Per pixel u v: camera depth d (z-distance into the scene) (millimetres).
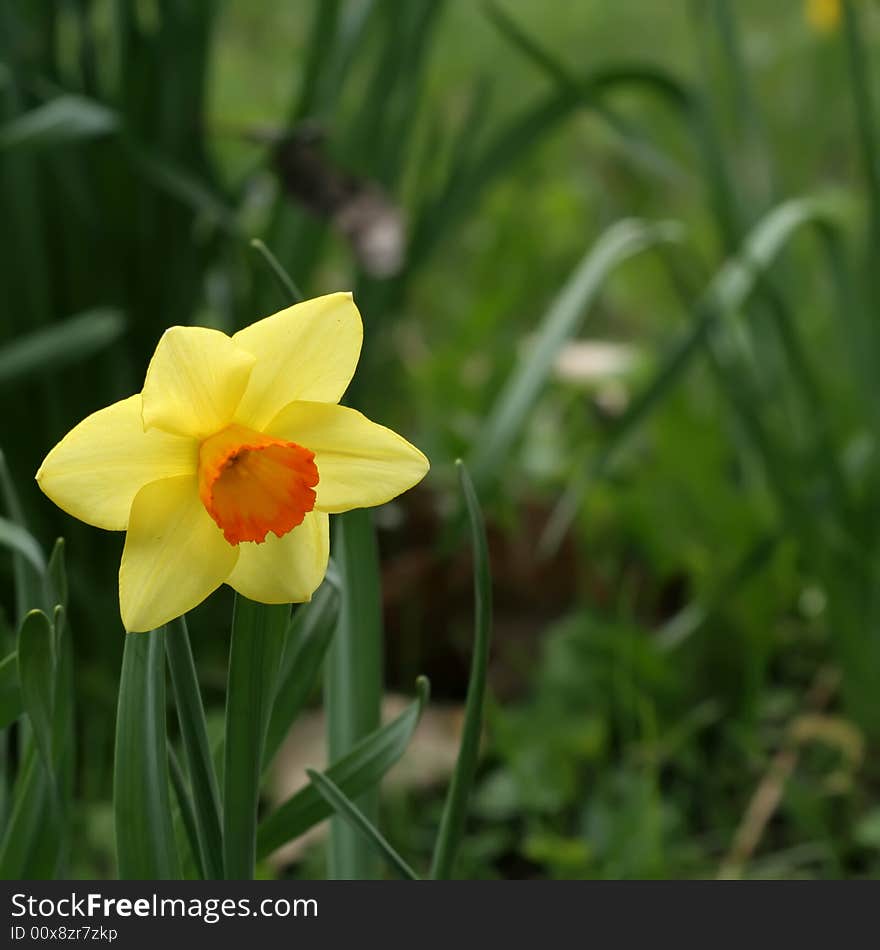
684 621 1489
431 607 1523
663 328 2320
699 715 1417
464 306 2312
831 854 1216
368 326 1464
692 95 1456
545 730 1335
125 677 853
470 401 1855
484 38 3461
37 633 832
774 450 1323
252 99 2971
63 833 867
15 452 1396
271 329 813
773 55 2955
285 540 820
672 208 2645
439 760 1338
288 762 1310
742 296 1340
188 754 854
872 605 1361
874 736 1372
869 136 1342
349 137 1490
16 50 1358
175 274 1465
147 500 807
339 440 819
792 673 1555
